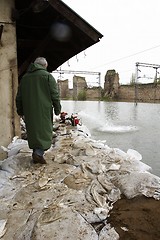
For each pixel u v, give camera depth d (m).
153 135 10.21
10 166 3.92
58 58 8.62
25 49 7.50
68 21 5.18
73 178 3.47
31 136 3.96
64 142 5.39
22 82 4.02
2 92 4.99
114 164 3.87
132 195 2.99
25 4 5.57
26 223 2.48
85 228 2.35
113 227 2.42
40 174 3.66
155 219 2.56
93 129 11.95
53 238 2.20
